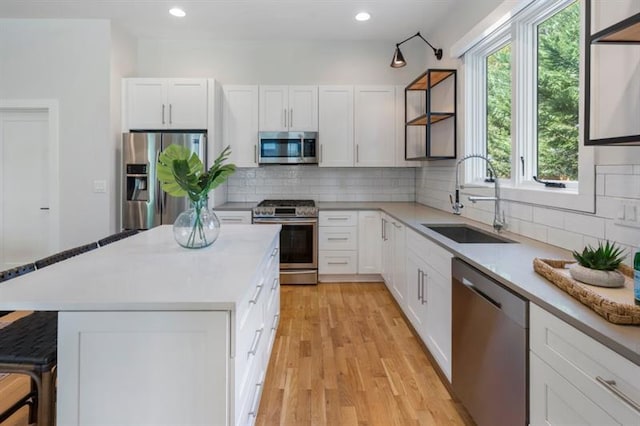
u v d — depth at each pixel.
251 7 3.78
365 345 2.81
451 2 3.61
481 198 2.62
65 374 1.23
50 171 4.09
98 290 1.32
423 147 4.39
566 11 2.21
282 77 4.82
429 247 2.46
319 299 3.87
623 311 1.03
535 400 1.29
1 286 1.36
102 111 4.05
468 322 1.82
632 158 1.57
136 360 1.23
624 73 1.56
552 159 2.35
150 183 4.07
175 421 1.24
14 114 4.23
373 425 1.92
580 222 1.89
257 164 4.55
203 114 4.23
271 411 2.03
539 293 1.29
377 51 4.82
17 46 4.03
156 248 2.07
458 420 1.96
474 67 3.36
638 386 0.88
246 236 2.46
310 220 4.30
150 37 4.62
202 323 1.22
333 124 4.57
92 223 4.10
